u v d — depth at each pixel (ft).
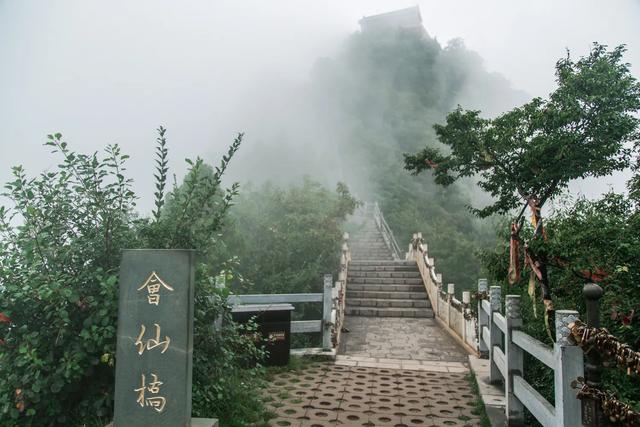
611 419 8.47
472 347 27.96
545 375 15.99
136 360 12.13
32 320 13.79
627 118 13.93
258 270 40.45
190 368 12.25
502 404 17.61
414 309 40.57
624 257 11.66
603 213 14.01
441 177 18.40
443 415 17.24
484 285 25.67
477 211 18.16
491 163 16.49
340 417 16.75
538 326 16.28
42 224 14.17
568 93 14.76
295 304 39.55
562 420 9.78
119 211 15.01
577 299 13.34
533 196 15.17
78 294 13.34
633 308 10.80
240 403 16.69
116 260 14.48
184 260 12.34
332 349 26.63
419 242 49.52
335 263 43.34
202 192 16.16
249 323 18.54
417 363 25.79
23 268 13.73
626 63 14.74
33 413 12.51
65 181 14.40
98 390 13.69
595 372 9.06
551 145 14.51
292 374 22.59
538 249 13.21
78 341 13.26
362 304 42.01
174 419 11.89
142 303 12.27
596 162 14.38
